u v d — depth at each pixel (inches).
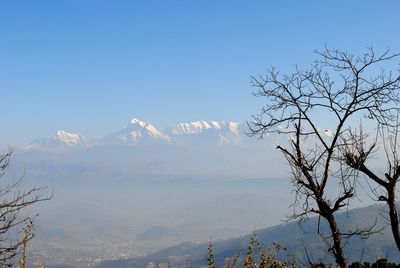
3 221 338.3
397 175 476.7
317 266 436.1
